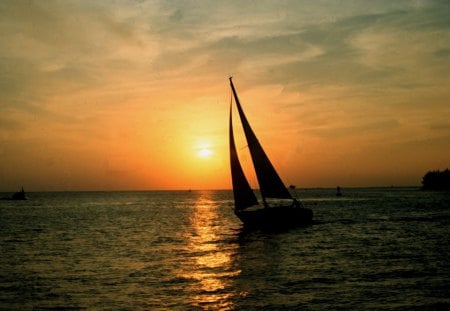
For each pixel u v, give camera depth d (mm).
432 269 24031
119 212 91500
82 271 25156
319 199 149375
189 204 134625
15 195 172750
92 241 40469
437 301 17891
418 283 20828
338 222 55125
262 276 23203
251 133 44156
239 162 44062
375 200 129875
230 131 44031
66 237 44000
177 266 26656
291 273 23828
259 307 17500
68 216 78562
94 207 115125
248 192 43812
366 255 29359
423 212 72750
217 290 20281
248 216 43500
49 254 32062
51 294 19844
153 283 21875
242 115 44562
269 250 32875
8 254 32125
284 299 18516
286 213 44562
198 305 17938
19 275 24047
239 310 17172
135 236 44875
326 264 26344
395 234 41438
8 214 83875
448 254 29125
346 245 34594
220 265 26844
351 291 19594
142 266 26703
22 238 43094
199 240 40812
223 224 59969
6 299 19062
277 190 44469
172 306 17844
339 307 17266
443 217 61312
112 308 17656
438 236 39375
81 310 17469
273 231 44125
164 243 38750
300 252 31484
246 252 32281
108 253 32531
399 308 17047
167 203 144375
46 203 143500
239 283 21609
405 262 26328
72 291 20328
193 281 22250
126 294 19750
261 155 44094
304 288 20312
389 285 20531
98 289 20703
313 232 44094
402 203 106062
